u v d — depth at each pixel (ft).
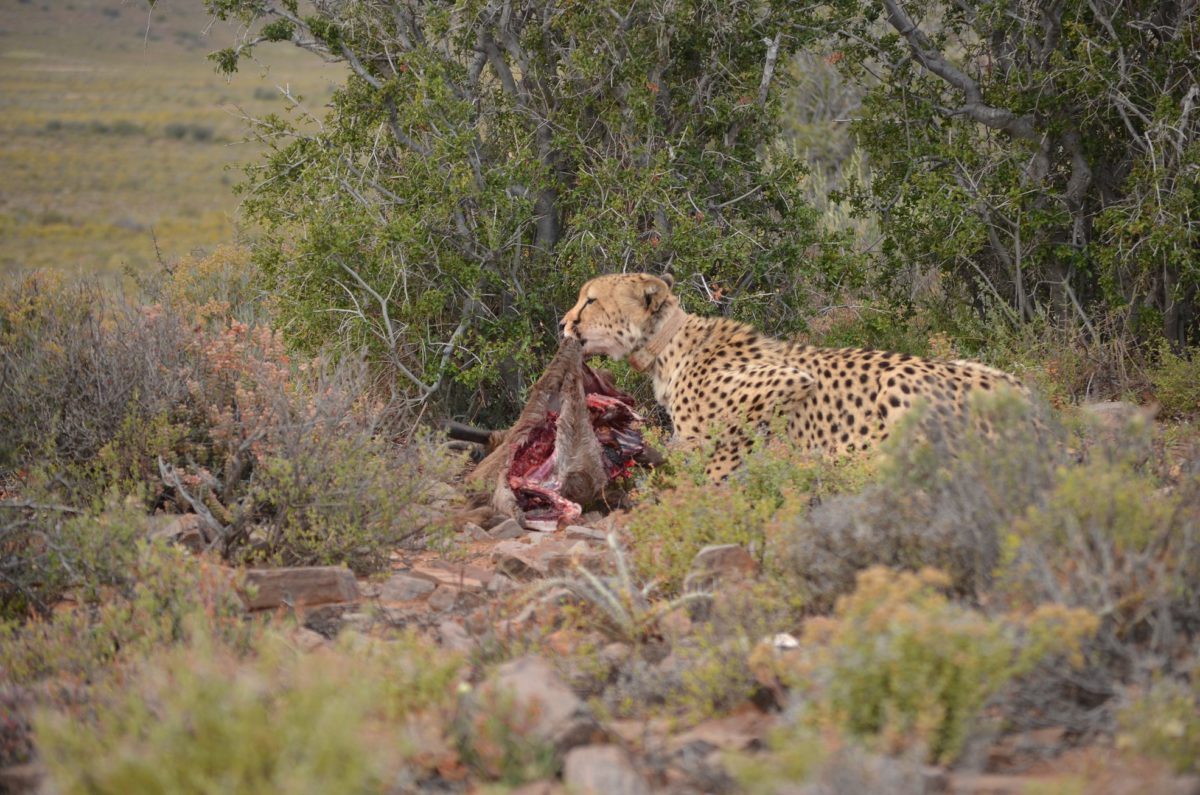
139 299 49.44
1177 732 16.57
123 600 25.81
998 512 22.20
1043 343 49.93
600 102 50.85
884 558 22.47
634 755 18.63
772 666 19.94
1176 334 52.70
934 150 54.49
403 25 50.21
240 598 26.84
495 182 47.55
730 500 28.19
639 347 38.55
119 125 437.17
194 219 276.21
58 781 15.76
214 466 35.58
